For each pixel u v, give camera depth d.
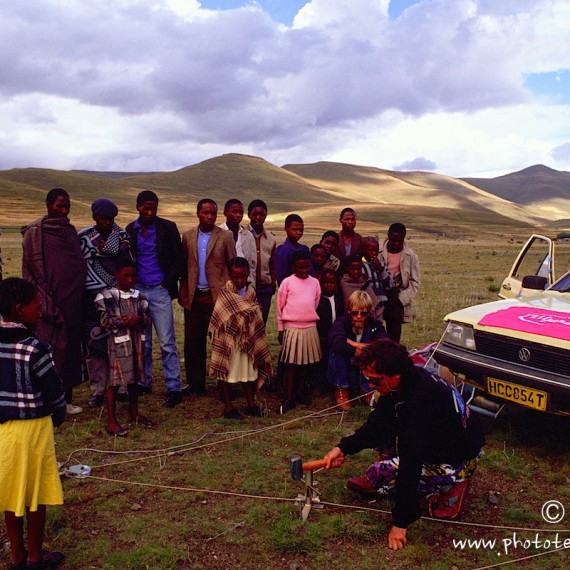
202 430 6.35
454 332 6.23
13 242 49.94
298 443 5.96
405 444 4.12
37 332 6.37
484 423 6.50
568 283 7.08
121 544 4.16
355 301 6.83
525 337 5.47
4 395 3.63
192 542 4.18
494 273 27.09
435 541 4.24
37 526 3.79
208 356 9.85
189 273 7.39
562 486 5.06
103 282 6.75
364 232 126.44
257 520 4.45
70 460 5.55
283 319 7.18
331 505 4.68
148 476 5.23
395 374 4.11
